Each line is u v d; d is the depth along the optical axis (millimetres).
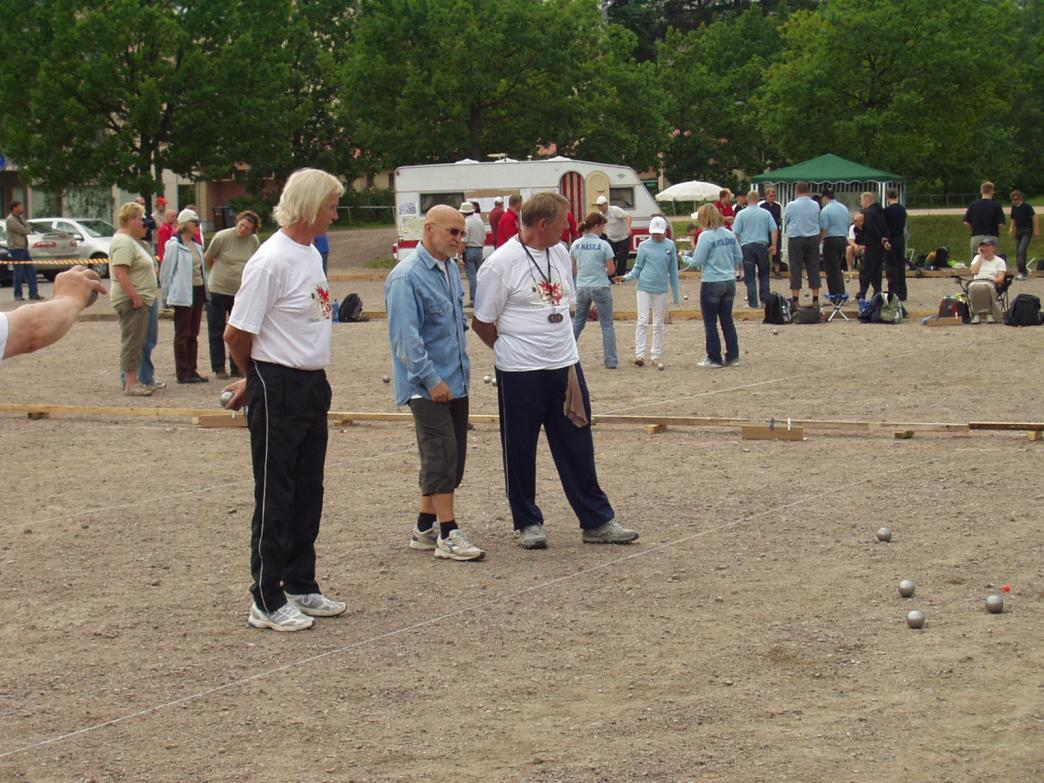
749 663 5938
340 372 16609
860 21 47031
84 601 7145
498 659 6086
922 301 24562
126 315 14719
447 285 7828
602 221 16266
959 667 5801
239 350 6449
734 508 8969
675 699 5504
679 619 6617
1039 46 72625
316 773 4832
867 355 16969
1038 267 30891
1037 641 6129
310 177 6480
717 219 15977
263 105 44344
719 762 4828
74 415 13562
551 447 8234
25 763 4977
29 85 42656
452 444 7859
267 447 6500
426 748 5051
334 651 6254
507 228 23547
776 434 11367
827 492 9336
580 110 46844
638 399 13719
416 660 6102
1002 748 4906
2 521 9031
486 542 8297
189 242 15852
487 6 45312
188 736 5227
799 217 21641
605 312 16250
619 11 86312
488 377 15758
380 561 7879
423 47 45594
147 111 41469
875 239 20984
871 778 4656
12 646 6402
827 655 6012
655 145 56000
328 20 66750
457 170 36562
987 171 63625
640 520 8727
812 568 7469
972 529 8203
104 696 5695
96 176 42938
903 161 48750
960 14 47219
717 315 16250
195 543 8367
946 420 12008
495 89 44875
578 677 5812
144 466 10891
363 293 31047
